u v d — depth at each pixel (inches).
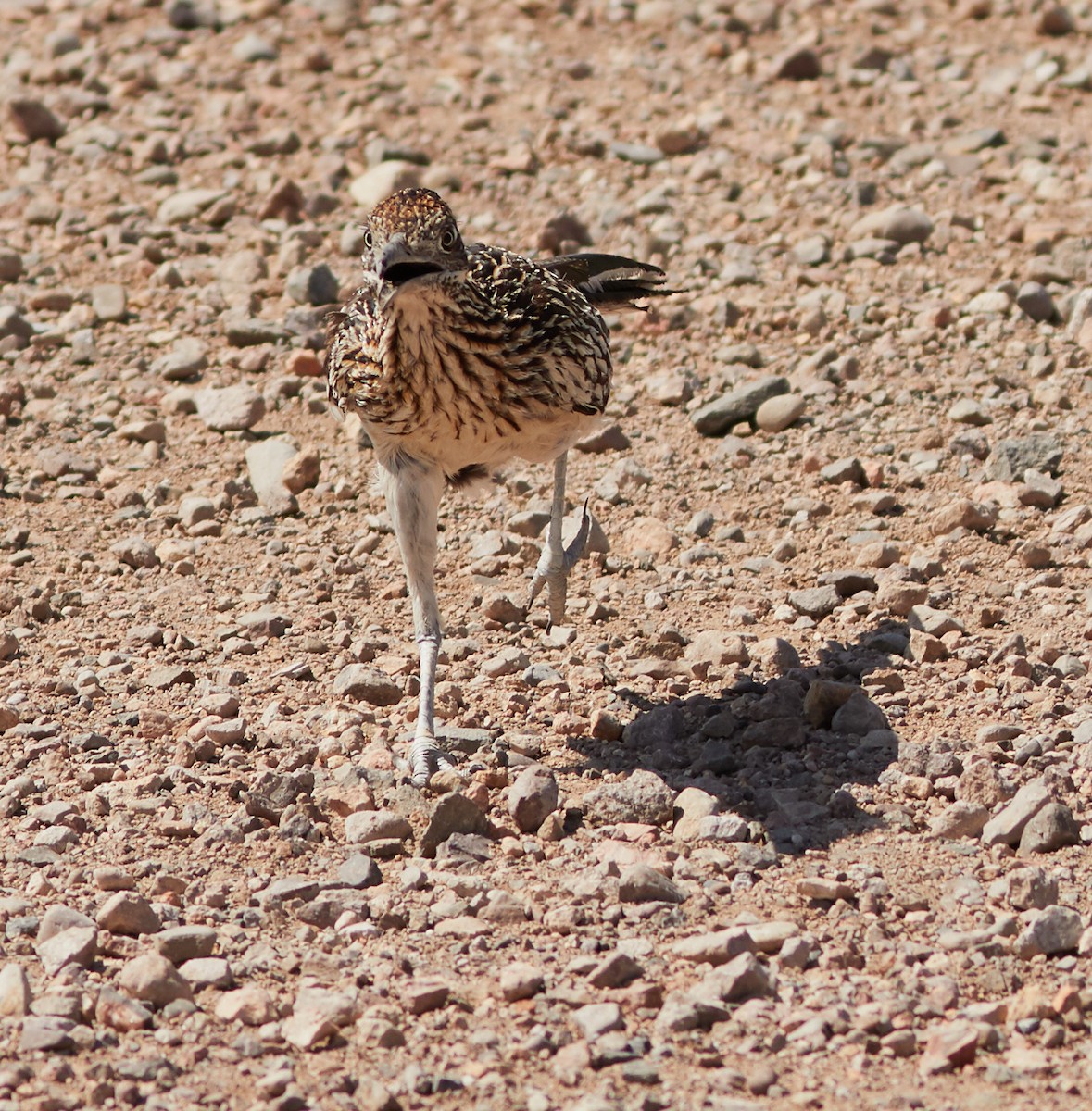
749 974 278.7
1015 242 666.8
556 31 946.7
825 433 545.0
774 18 930.1
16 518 515.5
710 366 597.6
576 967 286.7
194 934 295.7
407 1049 266.8
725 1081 255.0
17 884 321.7
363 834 336.2
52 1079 258.7
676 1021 269.7
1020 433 527.5
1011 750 361.4
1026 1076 255.9
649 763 370.0
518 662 418.9
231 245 707.4
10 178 786.2
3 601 458.6
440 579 475.5
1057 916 291.3
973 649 407.5
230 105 850.1
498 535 489.4
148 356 621.0
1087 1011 272.4
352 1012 274.5
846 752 367.6
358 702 402.0
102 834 340.8
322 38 951.0
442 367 352.5
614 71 882.8
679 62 888.3
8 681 414.9
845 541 478.3
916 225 671.1
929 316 602.9
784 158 760.3
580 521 442.6
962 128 783.7
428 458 378.0
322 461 548.4
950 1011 273.9
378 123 821.9
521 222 716.7
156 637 438.9
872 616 432.8
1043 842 322.3
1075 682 390.9
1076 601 432.8
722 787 356.5
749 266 657.6
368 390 361.7
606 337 402.9
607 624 442.9
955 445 522.6
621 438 550.3
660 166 766.5
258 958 293.3
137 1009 274.5
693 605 448.5
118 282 677.9
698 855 325.4
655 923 302.4
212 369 609.6
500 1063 261.3
